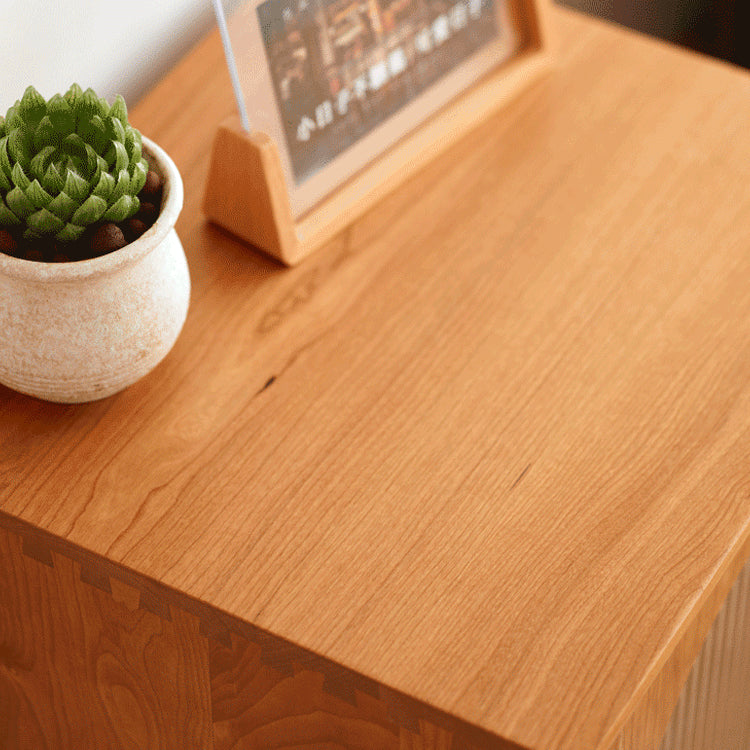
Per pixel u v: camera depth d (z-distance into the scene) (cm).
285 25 75
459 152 88
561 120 90
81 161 63
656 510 67
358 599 64
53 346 65
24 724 88
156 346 69
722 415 72
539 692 60
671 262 80
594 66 94
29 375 67
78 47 87
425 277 79
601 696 59
